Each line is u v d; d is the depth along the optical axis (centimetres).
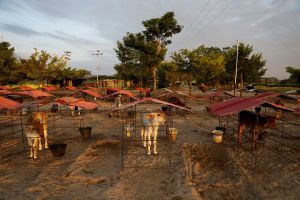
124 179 815
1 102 991
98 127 1644
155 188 752
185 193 705
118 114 2105
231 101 1068
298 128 1631
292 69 6169
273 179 806
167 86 5609
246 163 956
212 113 991
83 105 1246
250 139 1303
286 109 941
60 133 1469
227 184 765
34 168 909
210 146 1191
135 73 4150
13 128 1612
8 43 4953
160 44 4291
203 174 847
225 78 4803
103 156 1045
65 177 823
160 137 1372
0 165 935
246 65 4191
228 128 1625
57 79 5469
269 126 1109
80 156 1024
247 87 5191
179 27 4172
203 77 3541
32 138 988
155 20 4081
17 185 770
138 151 1112
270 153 1080
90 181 797
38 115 1077
